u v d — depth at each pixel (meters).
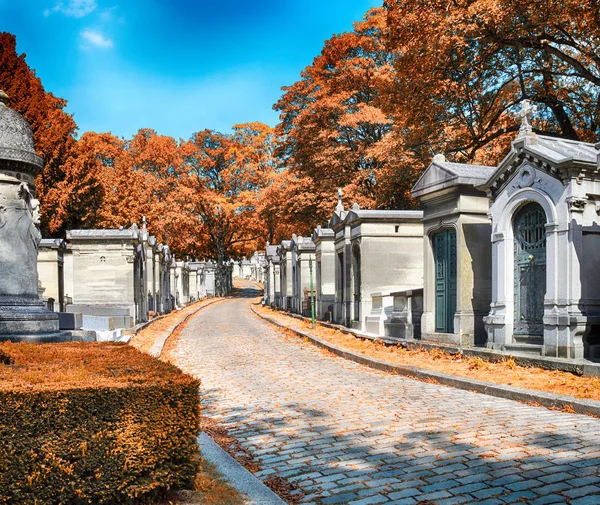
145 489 4.03
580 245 10.74
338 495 4.84
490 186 12.69
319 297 27.56
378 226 20.20
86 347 6.97
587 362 9.78
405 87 21.59
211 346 18.72
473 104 22.77
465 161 25.09
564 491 4.67
